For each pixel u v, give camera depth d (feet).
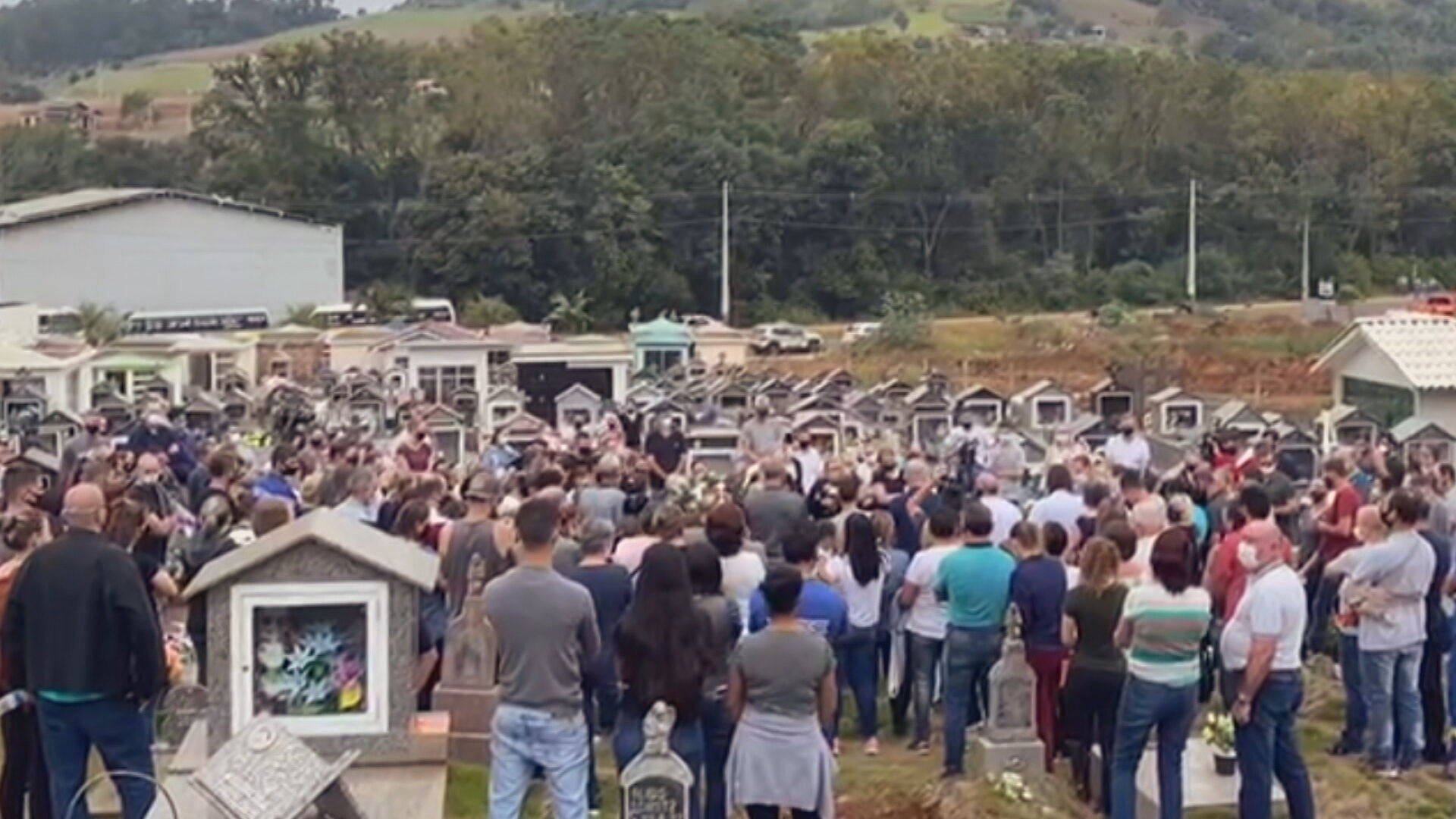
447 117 436.76
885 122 417.49
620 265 386.73
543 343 239.71
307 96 436.76
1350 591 59.47
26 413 186.39
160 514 66.95
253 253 367.66
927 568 61.98
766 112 432.66
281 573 53.52
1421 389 168.45
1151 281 400.88
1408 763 58.90
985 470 91.56
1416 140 431.84
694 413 172.24
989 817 52.95
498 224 387.14
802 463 97.14
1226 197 416.67
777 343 326.24
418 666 56.70
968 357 322.75
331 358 259.60
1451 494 70.28
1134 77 440.86
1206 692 64.08
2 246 352.69
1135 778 51.93
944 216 412.77
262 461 114.52
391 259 407.64
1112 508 61.21
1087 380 306.35
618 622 48.52
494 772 45.32
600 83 440.45
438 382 232.94
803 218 405.39
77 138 470.39
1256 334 331.77
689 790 44.37
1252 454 99.04
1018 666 56.65
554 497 50.39
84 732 44.19
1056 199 421.59
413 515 65.41
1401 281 413.18
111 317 318.24
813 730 45.75
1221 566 60.39
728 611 47.98
